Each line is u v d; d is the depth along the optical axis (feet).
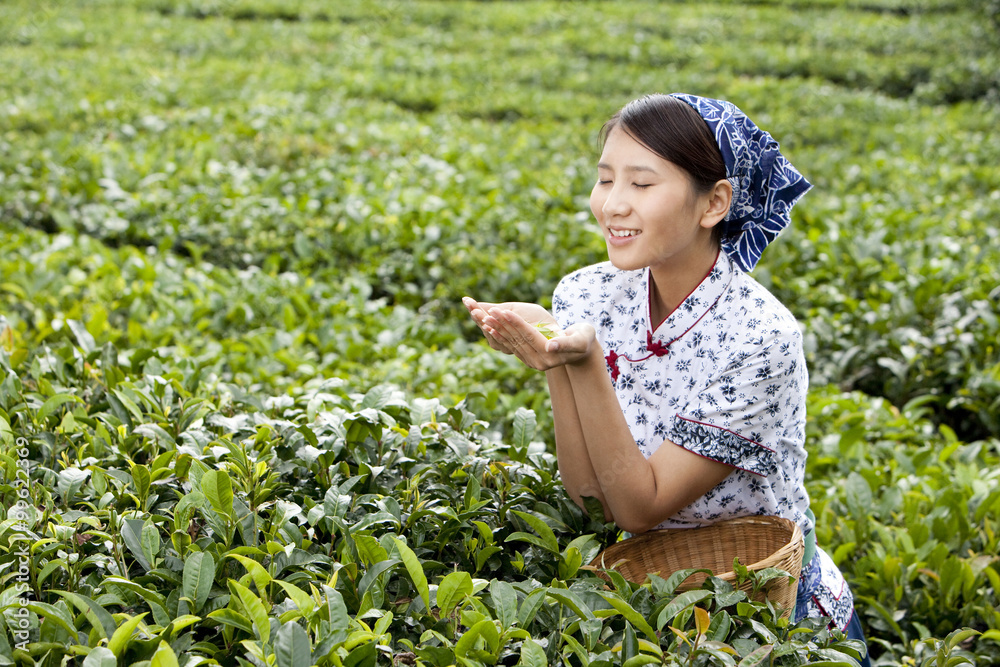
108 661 4.28
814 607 6.36
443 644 4.99
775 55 44.93
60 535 5.51
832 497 10.68
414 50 44.11
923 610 9.34
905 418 12.74
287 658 4.38
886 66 44.06
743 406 5.54
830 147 30.07
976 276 16.58
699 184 5.48
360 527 5.66
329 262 18.26
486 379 13.33
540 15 52.70
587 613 5.01
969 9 55.72
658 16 53.11
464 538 6.02
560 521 6.34
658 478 5.66
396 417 7.38
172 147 24.71
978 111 35.96
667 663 4.87
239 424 7.22
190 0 52.90
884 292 16.31
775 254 18.06
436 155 26.00
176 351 11.44
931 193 23.00
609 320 6.25
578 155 27.53
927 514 10.51
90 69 36.11
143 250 19.17
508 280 17.13
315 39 46.80
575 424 5.99
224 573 5.45
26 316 14.12
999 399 13.75
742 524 6.00
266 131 26.94
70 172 21.48
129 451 7.04
